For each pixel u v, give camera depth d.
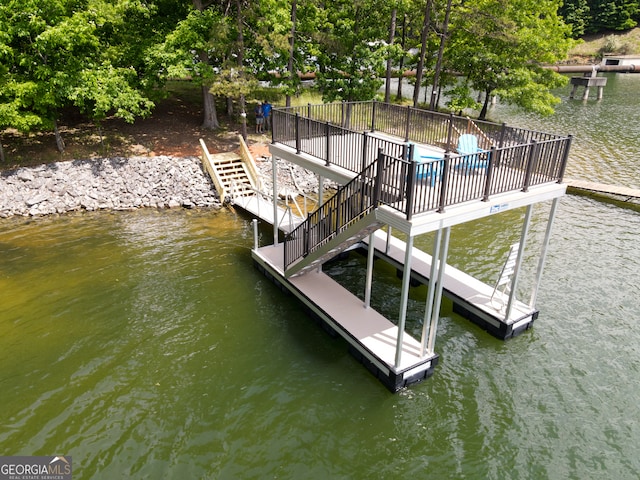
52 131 21.62
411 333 11.45
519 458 8.35
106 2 19.61
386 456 8.39
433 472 8.10
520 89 25.98
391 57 24.66
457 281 12.87
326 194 20.19
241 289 13.37
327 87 24.94
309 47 23.75
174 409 9.31
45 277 13.63
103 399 9.50
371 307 12.41
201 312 12.30
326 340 11.44
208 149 21.55
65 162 19.06
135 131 22.56
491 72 26.83
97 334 11.37
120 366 10.38
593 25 66.12
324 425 9.03
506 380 10.10
